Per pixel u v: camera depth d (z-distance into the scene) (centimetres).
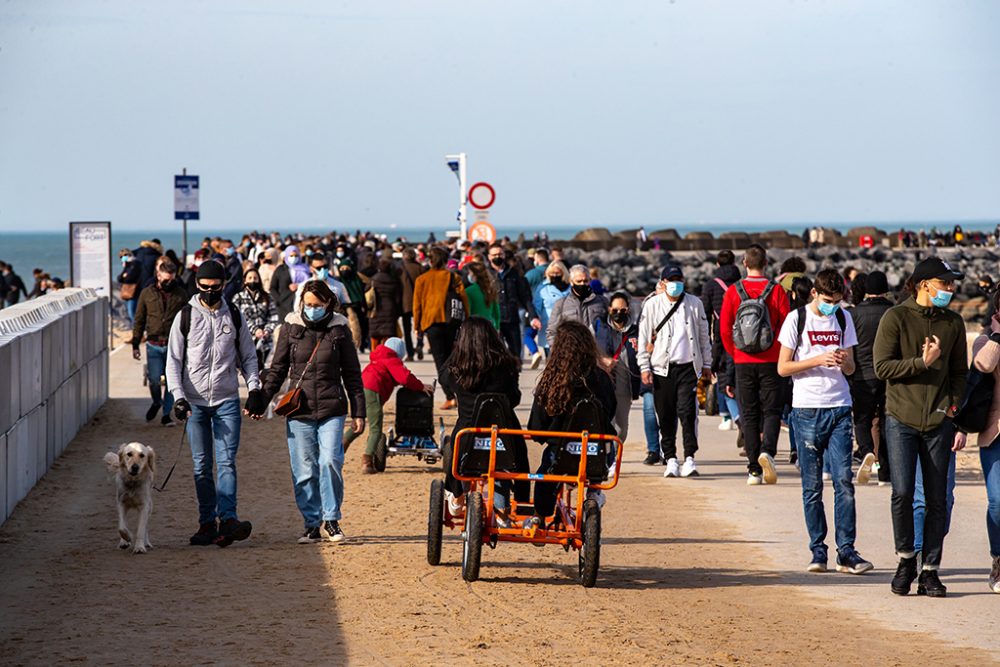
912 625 1891
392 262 5022
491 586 2111
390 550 2383
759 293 2995
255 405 2427
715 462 3478
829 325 2234
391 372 3275
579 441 2119
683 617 1923
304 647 1722
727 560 2342
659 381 3225
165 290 4081
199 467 2439
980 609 1988
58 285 8712
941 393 2044
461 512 2269
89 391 4234
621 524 2672
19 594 2027
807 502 2261
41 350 3206
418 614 1911
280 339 2444
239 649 1709
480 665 1645
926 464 2072
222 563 2262
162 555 2336
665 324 3209
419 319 4281
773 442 2992
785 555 2389
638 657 1691
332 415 2434
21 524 2645
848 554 2245
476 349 2153
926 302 2038
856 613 1964
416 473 3297
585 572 2100
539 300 5150
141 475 2372
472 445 2120
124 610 1922
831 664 1678
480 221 7475
